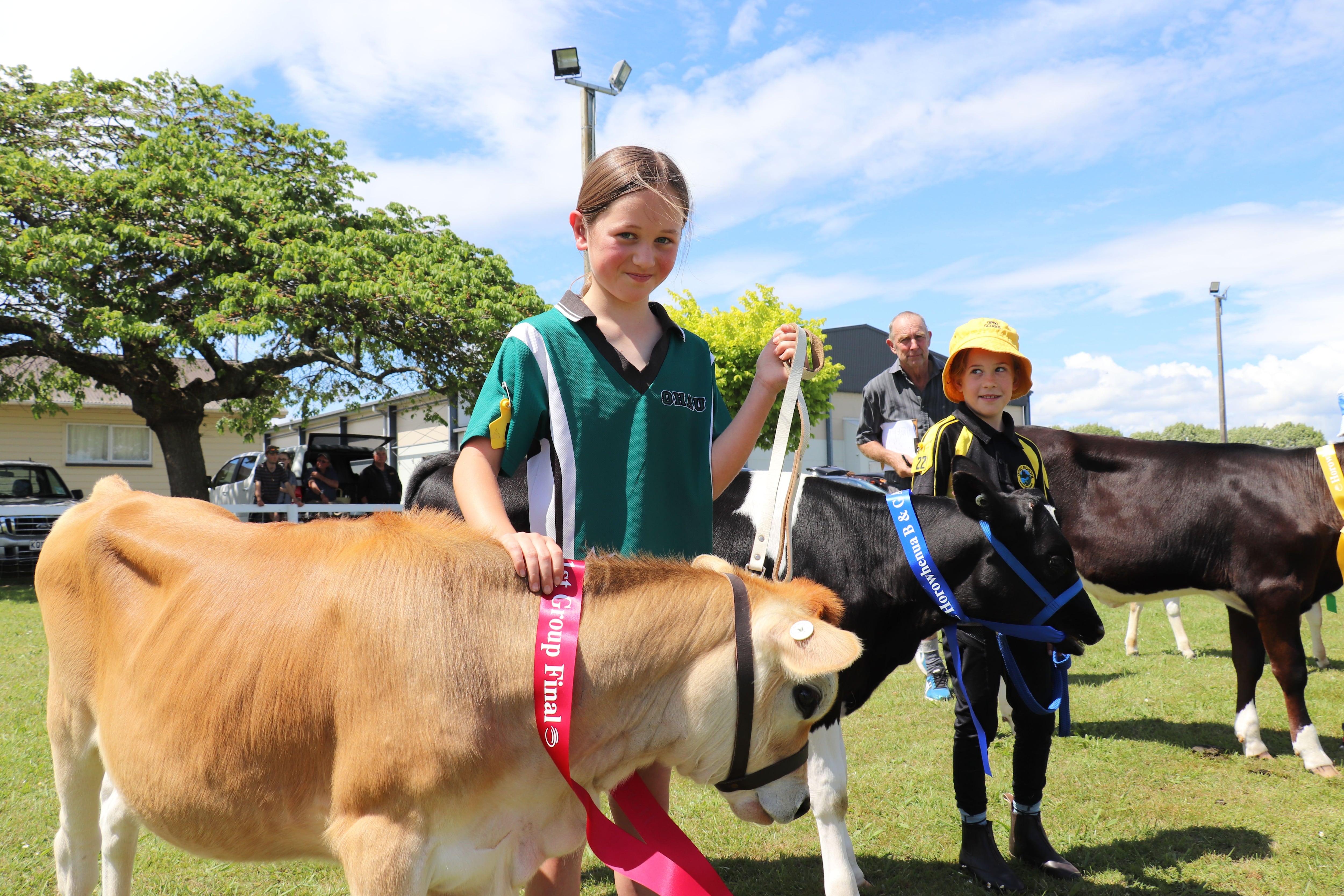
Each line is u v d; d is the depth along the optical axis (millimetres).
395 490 13727
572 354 1774
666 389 1854
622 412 1789
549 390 1746
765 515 1973
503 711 1521
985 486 2729
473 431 1711
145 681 1785
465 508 1687
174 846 1982
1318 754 4160
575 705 1561
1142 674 6109
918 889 3023
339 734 1527
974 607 2842
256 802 1626
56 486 14375
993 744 4672
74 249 11164
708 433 1928
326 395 15922
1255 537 4352
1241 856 3242
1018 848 3203
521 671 1533
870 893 2998
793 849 3350
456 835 1508
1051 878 3086
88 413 20609
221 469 16516
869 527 3029
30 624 8102
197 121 14305
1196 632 7680
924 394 5113
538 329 1763
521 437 1734
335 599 1587
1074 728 4867
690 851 1667
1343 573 4293
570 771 1581
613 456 1777
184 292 12477
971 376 3170
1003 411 3262
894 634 3059
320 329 13117
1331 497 4266
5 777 3945
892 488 5062
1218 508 4461
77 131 13672
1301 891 2988
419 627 1516
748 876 3141
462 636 1524
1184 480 4598
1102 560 4766
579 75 10594
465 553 1611
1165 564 4594
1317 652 6199
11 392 15648
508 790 1533
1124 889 3008
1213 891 2992
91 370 13000
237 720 1610
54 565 2160
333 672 1544
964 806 3088
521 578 1599
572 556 1746
